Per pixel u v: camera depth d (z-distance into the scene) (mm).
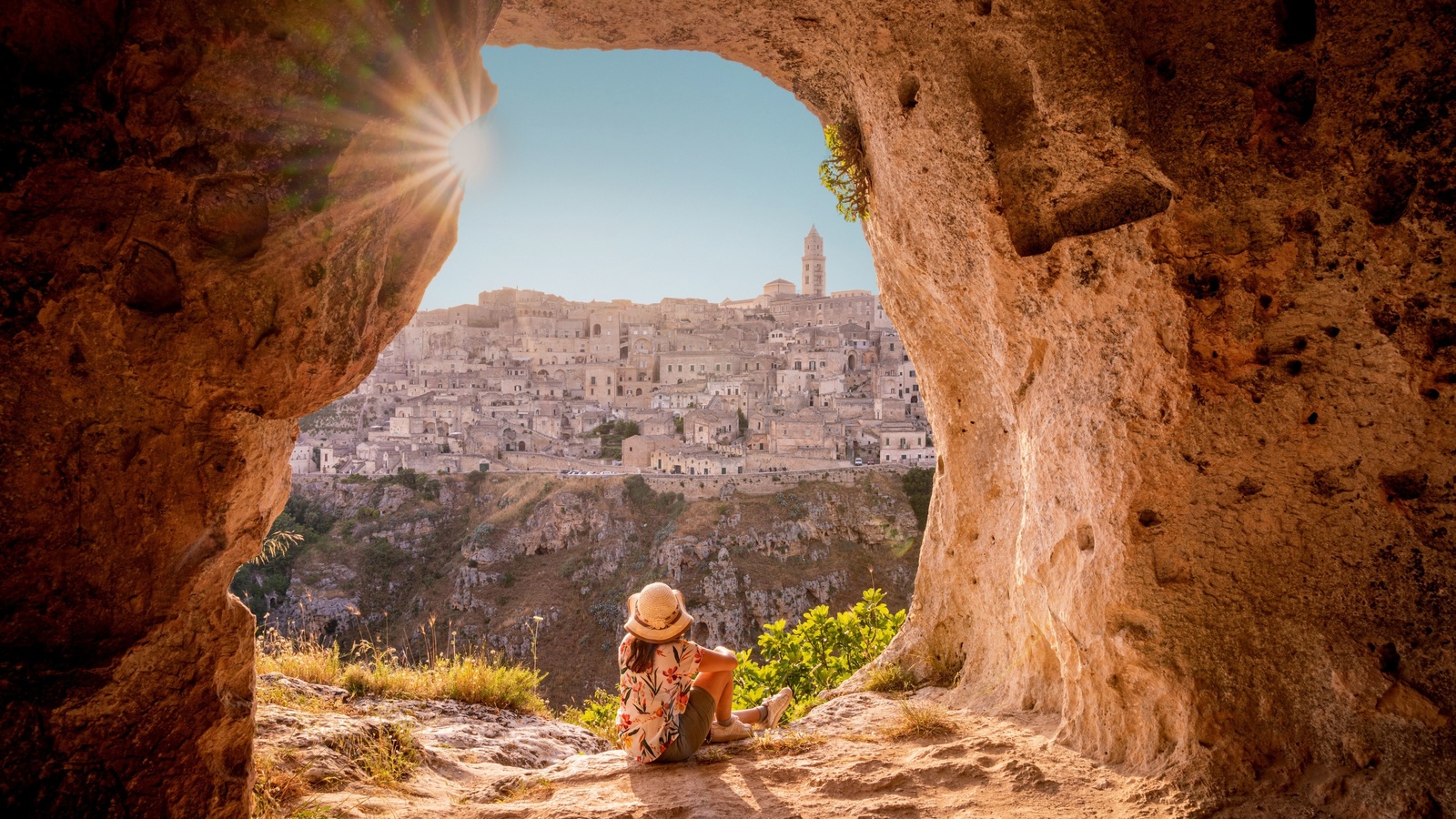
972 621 6590
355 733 5008
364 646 7594
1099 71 3959
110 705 2852
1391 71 3459
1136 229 4078
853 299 133625
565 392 111875
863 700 6230
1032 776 4121
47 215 2779
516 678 7383
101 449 2893
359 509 71562
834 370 106062
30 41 2754
